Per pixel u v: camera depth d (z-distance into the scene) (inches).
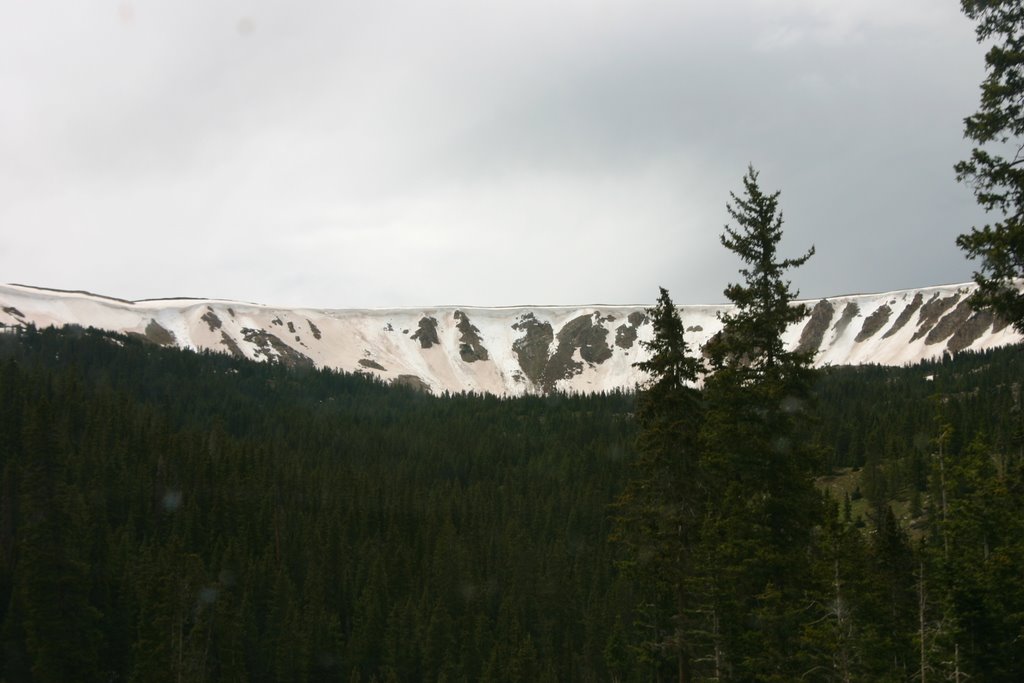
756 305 1288.1
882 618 1624.0
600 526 5068.9
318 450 6860.2
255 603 3941.9
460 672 3587.6
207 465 5098.4
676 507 1338.6
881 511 3663.9
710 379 1284.4
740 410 1280.8
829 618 1312.7
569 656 3737.7
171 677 2797.7
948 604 1325.0
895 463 4923.7
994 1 956.6
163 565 3479.3
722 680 1341.0
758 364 1301.7
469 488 5930.1
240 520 4783.5
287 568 4335.6
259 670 3565.5
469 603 4067.4
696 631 1352.1
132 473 4906.5
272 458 5782.5
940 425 1529.3
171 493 4938.5
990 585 1301.7
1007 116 954.1
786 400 1279.5
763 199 1293.1
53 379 6530.5
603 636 3629.4
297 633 3585.1
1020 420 1243.8
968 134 973.8
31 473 2674.7
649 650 1494.8
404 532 5083.7
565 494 5585.6
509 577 4399.6
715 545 1296.8
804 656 1288.1
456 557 4493.1
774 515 1288.1
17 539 3432.6
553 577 4311.0
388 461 6845.5
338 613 4261.8
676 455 1342.3
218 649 3307.1
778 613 1264.8
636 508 1370.6
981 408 5206.7
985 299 953.5
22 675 2824.8
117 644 3221.0
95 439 5054.1
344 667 3794.3
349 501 5398.6
